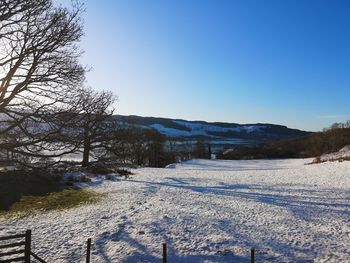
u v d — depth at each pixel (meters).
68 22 13.28
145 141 89.69
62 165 13.41
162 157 108.50
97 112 13.45
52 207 27.33
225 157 144.88
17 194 30.47
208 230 21.08
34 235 19.89
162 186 39.81
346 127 131.00
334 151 120.06
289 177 51.84
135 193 34.12
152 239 19.30
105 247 18.11
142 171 61.88
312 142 141.25
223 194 34.88
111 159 14.99
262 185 42.50
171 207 27.48
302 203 30.06
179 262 16.30
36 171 12.78
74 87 13.82
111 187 37.78
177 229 21.14
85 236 19.77
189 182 45.25
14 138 12.40
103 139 13.74
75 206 27.88
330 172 56.09
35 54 12.95
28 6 12.50
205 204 29.05
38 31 12.91
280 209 27.34
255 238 19.72
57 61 13.42
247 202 30.34
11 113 12.86
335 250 17.84
